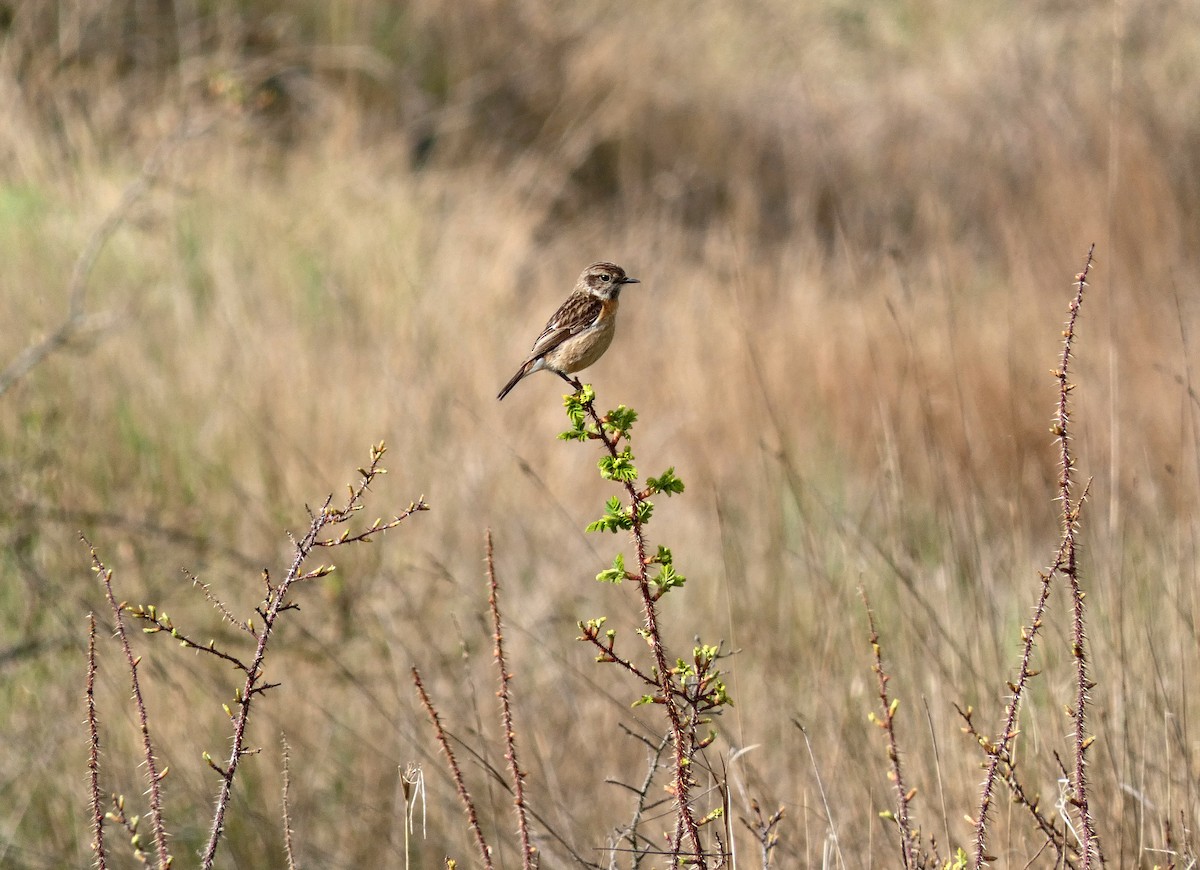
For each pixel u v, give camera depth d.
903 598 9.55
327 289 14.94
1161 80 23.14
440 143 21.80
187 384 12.33
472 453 12.38
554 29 24.05
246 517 11.01
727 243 20.27
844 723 7.88
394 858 8.37
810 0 30.14
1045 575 5.57
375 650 10.02
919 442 13.91
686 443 14.47
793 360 16.09
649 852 5.60
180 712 8.95
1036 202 20.59
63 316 12.66
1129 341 15.65
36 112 16.61
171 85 18.53
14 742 8.66
